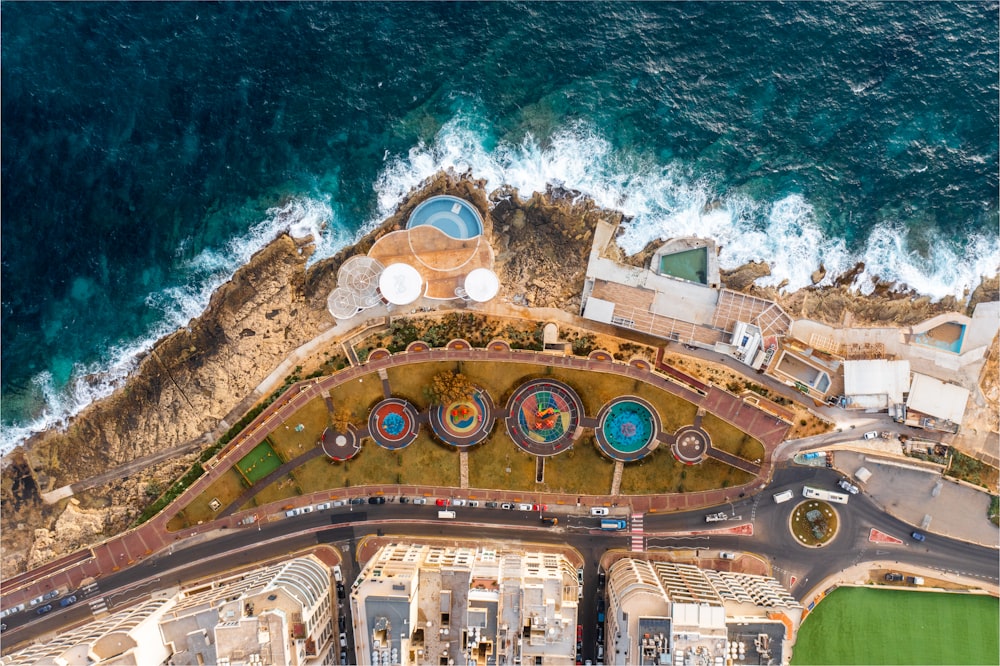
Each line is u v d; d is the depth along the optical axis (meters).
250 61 107.38
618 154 107.56
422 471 106.81
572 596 98.94
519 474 106.69
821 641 105.19
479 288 105.00
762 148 107.56
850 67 107.56
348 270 106.69
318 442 106.62
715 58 108.19
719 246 107.44
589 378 105.44
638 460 105.75
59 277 107.06
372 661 89.62
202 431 107.62
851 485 105.75
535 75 107.62
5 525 106.00
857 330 106.62
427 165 107.88
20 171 105.56
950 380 106.00
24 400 106.69
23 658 95.75
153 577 106.12
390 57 107.69
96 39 106.06
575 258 107.81
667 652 88.56
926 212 106.56
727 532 106.38
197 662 90.44
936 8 107.94
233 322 108.25
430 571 93.56
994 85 106.56
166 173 106.88
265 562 106.81
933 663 104.25
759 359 104.56
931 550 105.38
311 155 107.75
